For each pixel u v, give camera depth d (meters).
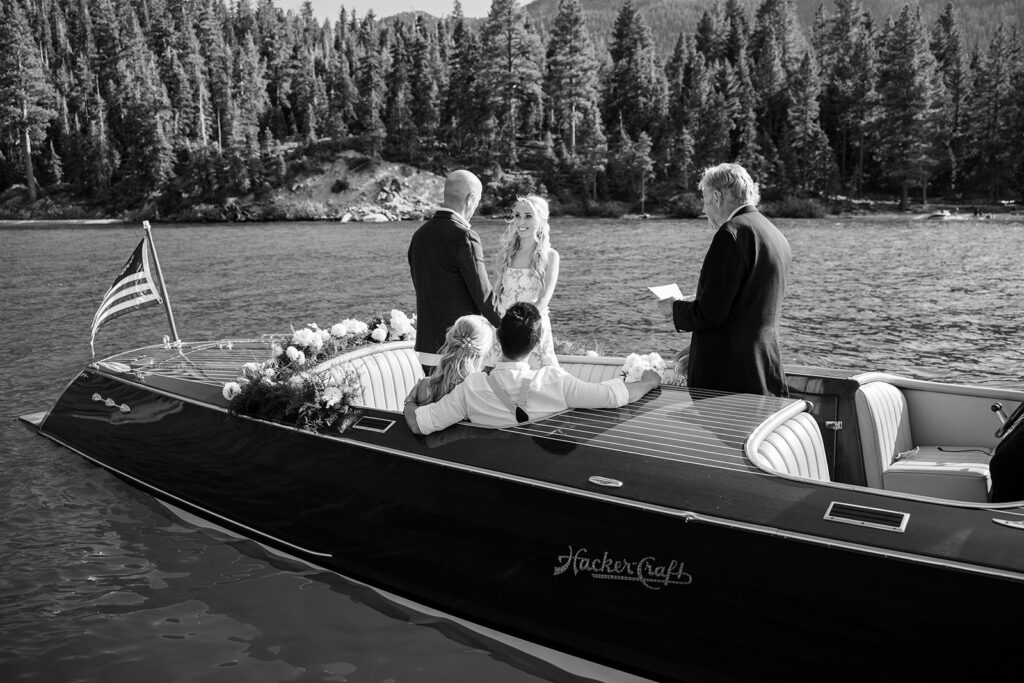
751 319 3.94
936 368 11.65
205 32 128.88
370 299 19.50
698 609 2.99
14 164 102.12
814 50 130.88
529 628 3.50
